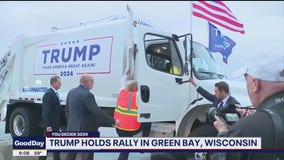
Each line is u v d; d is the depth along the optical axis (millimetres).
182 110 5922
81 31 7469
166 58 6141
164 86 5973
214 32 8070
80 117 5289
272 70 1472
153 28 6078
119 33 6598
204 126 5230
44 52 8328
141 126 5773
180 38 6102
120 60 6496
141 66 5805
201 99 5746
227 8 7926
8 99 9141
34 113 8609
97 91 6832
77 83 7312
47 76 8133
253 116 1472
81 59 7285
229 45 7996
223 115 2008
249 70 1555
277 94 1466
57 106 6004
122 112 5711
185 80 5895
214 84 5754
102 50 6859
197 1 7566
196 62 6105
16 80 8984
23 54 8891
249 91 1561
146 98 5770
